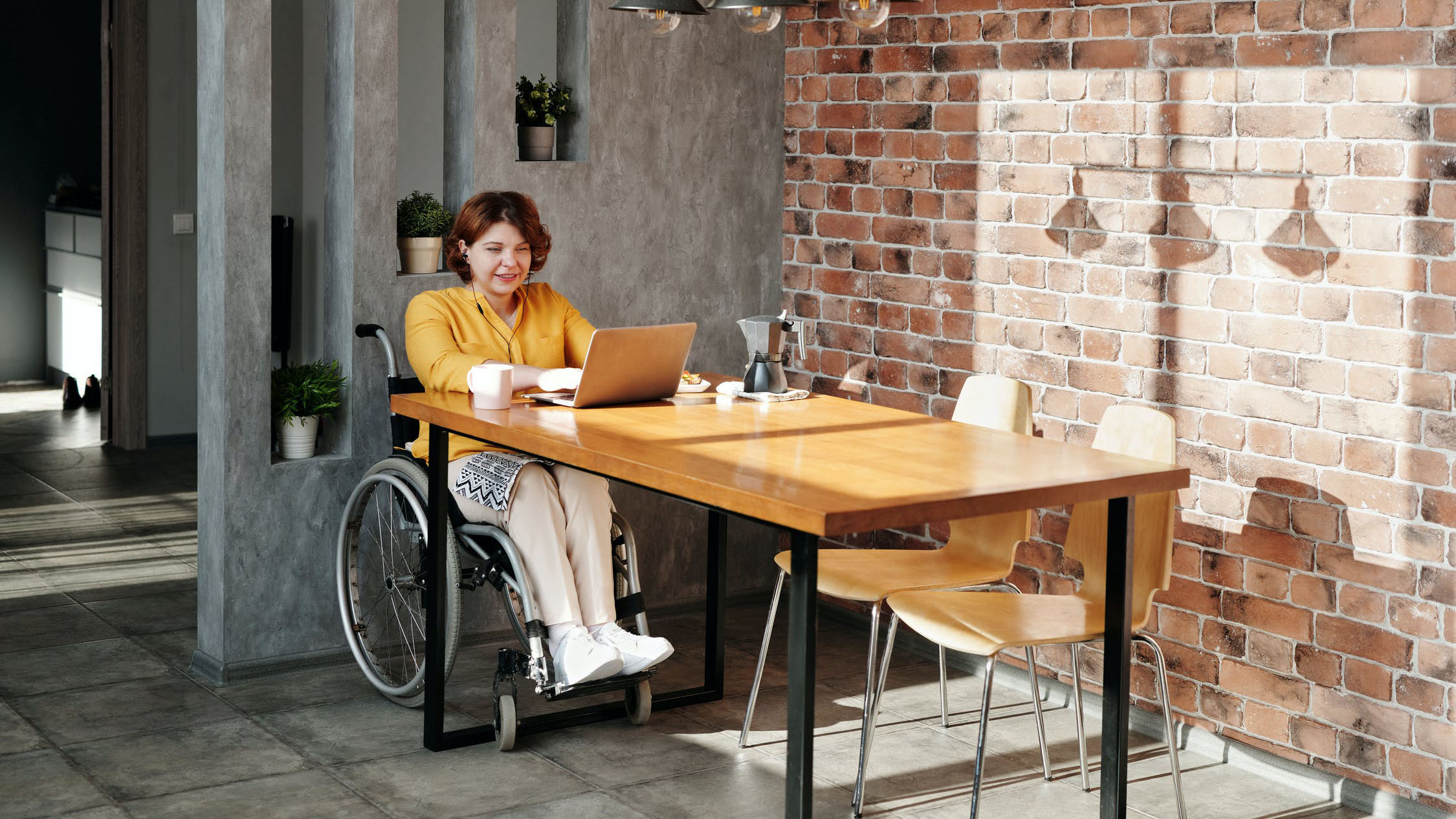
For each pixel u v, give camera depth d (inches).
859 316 182.1
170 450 284.4
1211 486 142.9
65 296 350.6
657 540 187.9
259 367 154.5
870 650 129.3
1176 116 142.6
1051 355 157.8
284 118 296.2
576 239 176.2
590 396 133.2
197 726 143.3
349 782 130.5
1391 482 127.6
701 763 137.6
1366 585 130.2
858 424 129.1
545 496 138.0
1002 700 158.9
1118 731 110.7
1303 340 133.5
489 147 167.9
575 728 146.4
